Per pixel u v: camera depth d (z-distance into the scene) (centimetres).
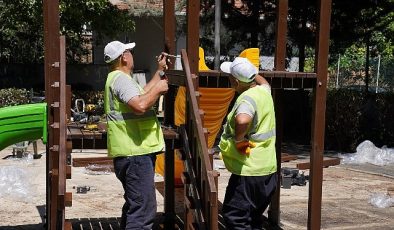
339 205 886
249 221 527
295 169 1059
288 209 845
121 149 497
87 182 988
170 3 661
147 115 503
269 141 520
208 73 597
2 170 938
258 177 512
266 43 1672
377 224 777
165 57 595
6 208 797
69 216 752
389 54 1852
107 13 1648
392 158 1302
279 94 716
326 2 625
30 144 1356
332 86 1888
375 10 1535
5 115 610
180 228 665
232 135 519
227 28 1611
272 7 1585
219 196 909
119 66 510
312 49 1859
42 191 902
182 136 584
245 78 515
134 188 501
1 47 1883
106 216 755
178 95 740
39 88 1975
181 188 820
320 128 637
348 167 1238
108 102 504
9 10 1598
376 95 1502
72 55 1980
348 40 1576
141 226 502
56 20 614
